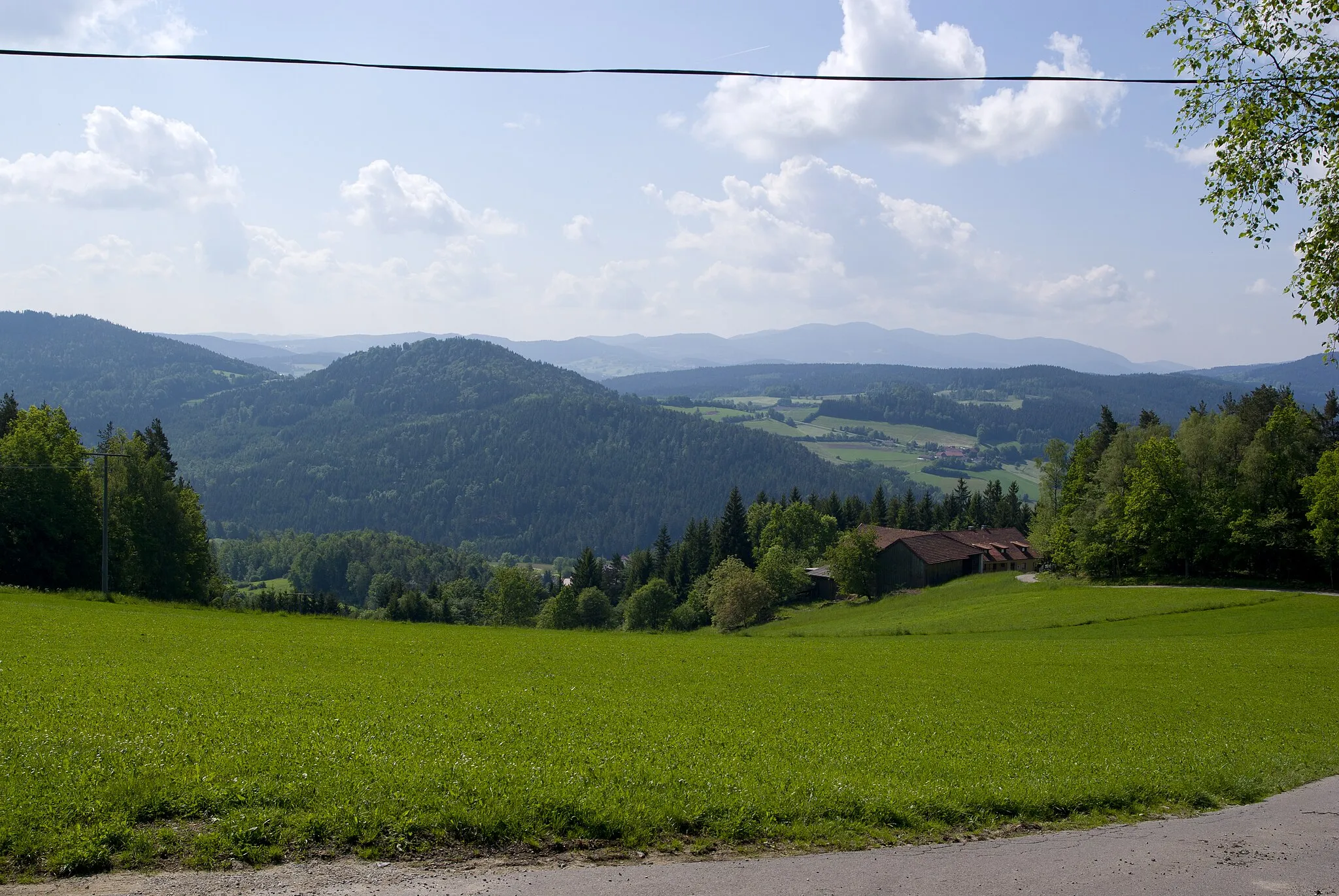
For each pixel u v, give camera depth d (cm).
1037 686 3017
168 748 1248
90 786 1029
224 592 10031
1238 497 7894
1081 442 10369
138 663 2278
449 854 948
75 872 839
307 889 830
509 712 1845
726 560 10756
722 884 893
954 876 946
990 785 1359
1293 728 2319
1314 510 7094
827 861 997
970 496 17688
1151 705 2648
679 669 3162
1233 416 8712
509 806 1052
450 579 19188
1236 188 1513
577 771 1284
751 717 2033
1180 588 7700
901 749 1706
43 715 1448
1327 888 934
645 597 11325
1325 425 9212
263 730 1439
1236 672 3578
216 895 805
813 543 13012
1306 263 1514
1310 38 1419
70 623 3319
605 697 2231
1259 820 1279
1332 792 1536
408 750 1353
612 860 969
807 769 1438
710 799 1169
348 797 1046
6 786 1011
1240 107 1477
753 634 8531
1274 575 8312
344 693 1977
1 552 6238
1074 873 968
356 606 17050
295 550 19812
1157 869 994
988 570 11506
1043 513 10681
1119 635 5647
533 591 11912
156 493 7175
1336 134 1405
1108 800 1345
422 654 3148
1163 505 8175
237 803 1016
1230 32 1477
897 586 10619
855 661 3778
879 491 15775
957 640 5384
